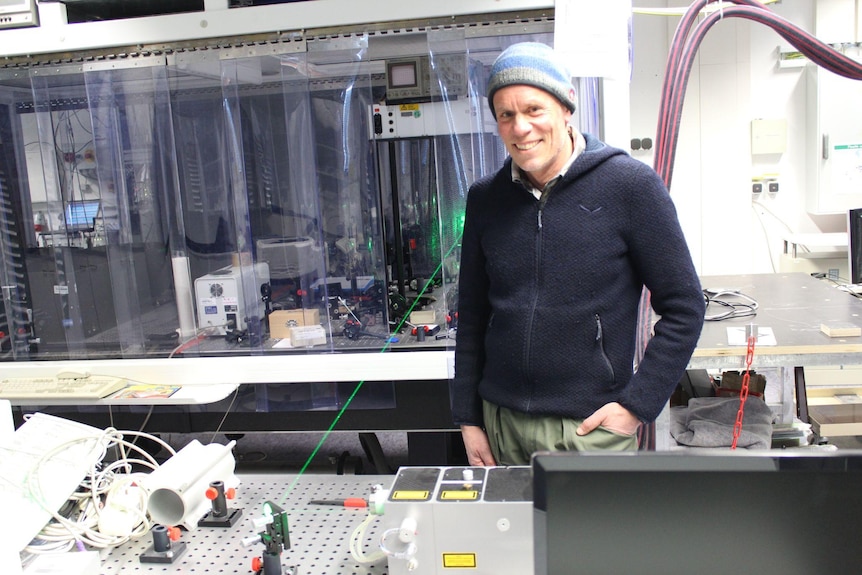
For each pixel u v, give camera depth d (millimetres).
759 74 3992
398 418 2193
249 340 2223
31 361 2188
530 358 1244
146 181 2238
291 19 1863
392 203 2375
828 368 2797
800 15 3914
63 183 2250
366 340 2174
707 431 1837
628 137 1756
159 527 1101
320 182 2275
